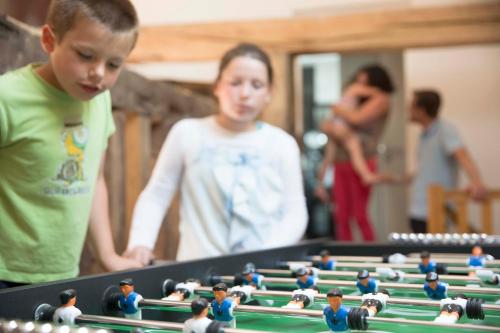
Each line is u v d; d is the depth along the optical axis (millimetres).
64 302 815
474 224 4566
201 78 4602
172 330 763
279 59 3623
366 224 4172
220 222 1765
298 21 3625
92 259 1864
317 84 6414
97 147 1364
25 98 1182
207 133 1818
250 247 1763
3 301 765
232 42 3670
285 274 1286
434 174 3641
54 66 1162
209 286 1152
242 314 916
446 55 4684
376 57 5602
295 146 1885
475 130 4633
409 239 1614
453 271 1266
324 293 1034
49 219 1243
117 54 1144
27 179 1212
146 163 2289
